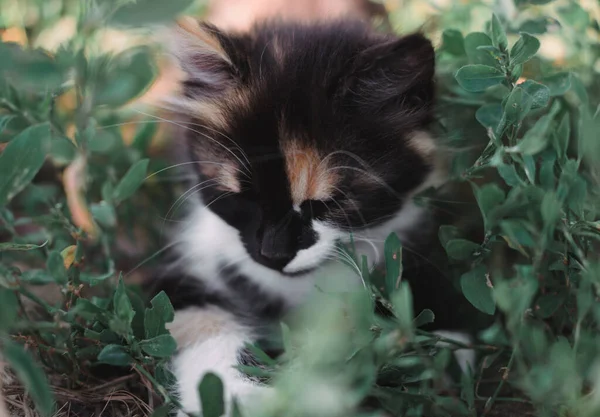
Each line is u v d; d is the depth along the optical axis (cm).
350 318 32
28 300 37
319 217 38
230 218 39
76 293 34
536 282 32
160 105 41
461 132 40
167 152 42
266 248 38
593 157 33
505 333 35
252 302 39
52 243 38
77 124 36
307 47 39
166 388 34
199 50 38
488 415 35
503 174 34
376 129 38
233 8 54
